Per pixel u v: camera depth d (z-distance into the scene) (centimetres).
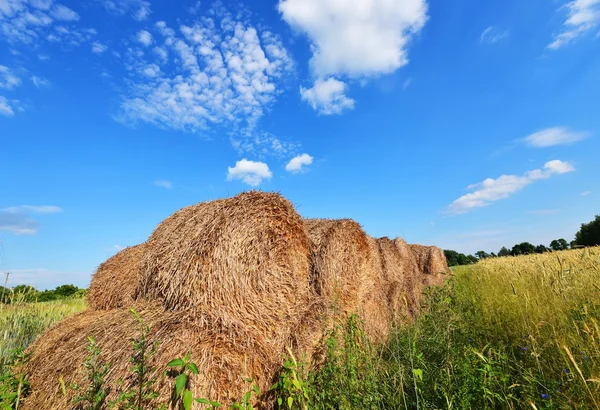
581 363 338
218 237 410
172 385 290
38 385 355
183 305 388
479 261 1593
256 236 434
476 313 642
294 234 500
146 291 453
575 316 446
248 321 392
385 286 889
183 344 324
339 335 477
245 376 340
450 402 318
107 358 319
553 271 625
